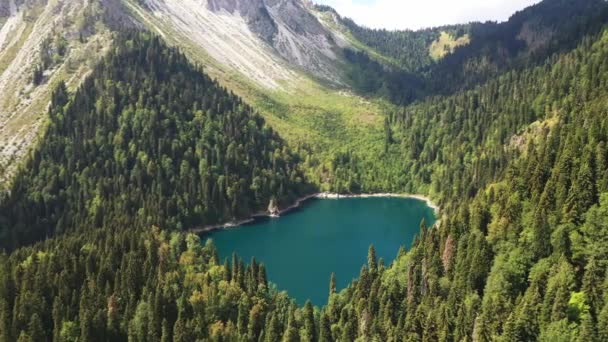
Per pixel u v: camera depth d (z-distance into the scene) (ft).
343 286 560.61
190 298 421.18
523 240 389.60
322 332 385.70
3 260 486.38
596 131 436.35
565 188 397.39
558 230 368.89
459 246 410.52
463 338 338.34
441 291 397.60
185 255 504.84
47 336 397.39
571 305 324.39
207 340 376.07
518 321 323.16
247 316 409.69
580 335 299.58
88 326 383.65
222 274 467.52
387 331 370.73
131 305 415.03
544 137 568.41
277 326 386.73
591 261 335.47
